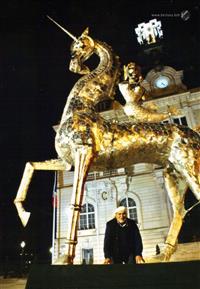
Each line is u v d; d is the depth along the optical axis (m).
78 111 3.06
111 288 1.88
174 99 21.39
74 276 1.92
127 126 3.09
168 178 3.29
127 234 3.68
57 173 23.02
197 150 3.01
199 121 20.69
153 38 28.12
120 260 3.60
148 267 1.95
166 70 23.42
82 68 3.50
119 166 3.19
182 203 3.23
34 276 1.92
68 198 21.83
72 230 2.51
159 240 18.95
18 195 3.09
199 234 17.34
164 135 3.07
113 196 21.11
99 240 20.25
